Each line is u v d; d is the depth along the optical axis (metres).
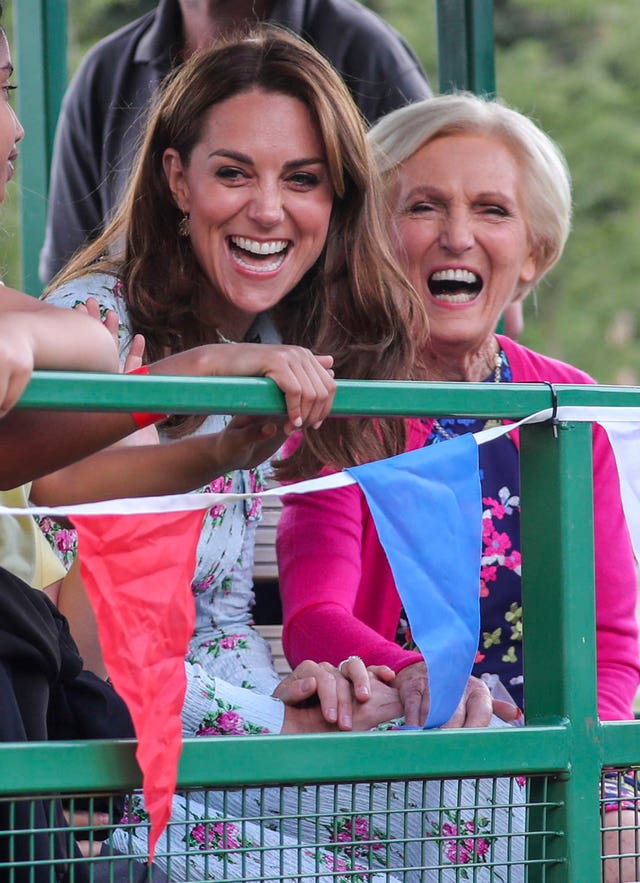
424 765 6.63
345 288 10.38
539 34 54.38
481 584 10.23
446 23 14.93
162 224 10.10
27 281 15.16
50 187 15.10
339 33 15.30
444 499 6.75
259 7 15.00
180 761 6.20
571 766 6.98
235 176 9.92
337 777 6.47
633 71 53.94
